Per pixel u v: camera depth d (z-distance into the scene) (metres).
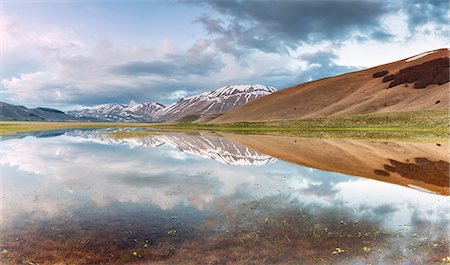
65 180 18.88
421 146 36.31
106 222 11.33
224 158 29.20
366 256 8.77
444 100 89.19
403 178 19.22
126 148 39.19
